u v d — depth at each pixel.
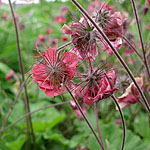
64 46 0.13
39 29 0.44
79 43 0.12
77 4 0.10
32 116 0.31
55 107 0.33
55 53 0.12
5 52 0.41
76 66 0.12
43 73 0.12
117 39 0.13
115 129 0.23
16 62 0.42
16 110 0.31
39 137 0.28
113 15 0.13
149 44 0.19
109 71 0.11
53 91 0.12
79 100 0.13
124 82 0.14
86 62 0.13
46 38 0.38
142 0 0.23
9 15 0.48
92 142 0.22
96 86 0.11
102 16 0.13
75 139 0.27
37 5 0.44
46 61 0.12
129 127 0.25
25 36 0.41
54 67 0.12
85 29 0.12
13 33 0.44
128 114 0.26
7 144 0.26
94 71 0.12
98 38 0.13
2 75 0.39
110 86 0.11
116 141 0.22
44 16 0.43
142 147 0.21
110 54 0.13
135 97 0.14
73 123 0.30
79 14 0.14
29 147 0.26
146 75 0.19
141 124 0.26
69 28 0.12
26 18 0.45
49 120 0.29
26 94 0.23
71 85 0.12
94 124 0.23
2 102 0.33
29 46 0.41
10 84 0.38
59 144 0.28
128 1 0.20
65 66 0.12
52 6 0.38
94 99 0.11
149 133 0.25
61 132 0.31
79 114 0.17
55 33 0.38
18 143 0.26
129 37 0.20
